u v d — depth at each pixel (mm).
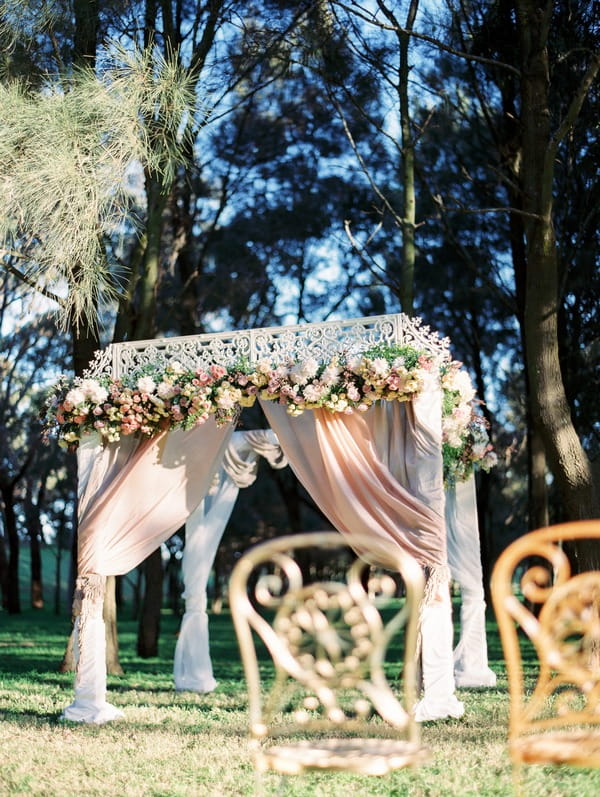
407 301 11398
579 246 12922
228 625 23266
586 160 13445
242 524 27344
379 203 17984
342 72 12312
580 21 11844
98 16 10125
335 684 3766
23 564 49094
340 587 3807
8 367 20938
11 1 9391
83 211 8062
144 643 14492
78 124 8180
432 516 7293
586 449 14602
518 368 20891
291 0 11750
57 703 8930
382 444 7570
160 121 8922
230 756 6141
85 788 5215
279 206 19422
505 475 24453
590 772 5289
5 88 9000
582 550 9570
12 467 25078
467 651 10141
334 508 7504
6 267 8945
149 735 6965
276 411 7793
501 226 17703
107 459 8258
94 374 8312
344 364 7535
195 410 7855
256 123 18141
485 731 6734
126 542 8055
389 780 5309
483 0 12328
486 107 14477
